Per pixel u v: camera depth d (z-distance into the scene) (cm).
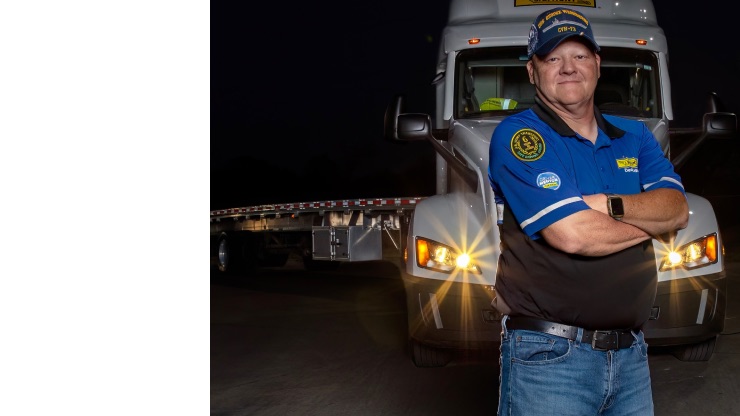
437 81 705
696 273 562
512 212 252
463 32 675
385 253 1121
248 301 1141
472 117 666
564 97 254
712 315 567
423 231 584
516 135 253
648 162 272
